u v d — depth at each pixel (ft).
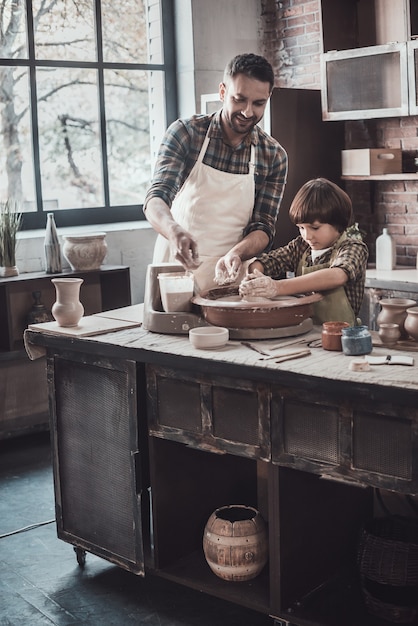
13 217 15.42
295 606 8.43
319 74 18.16
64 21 17.17
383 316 8.70
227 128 10.15
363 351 8.01
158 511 9.12
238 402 8.16
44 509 12.10
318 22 17.99
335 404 7.47
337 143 17.94
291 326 8.82
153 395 8.81
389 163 16.94
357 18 17.37
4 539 11.08
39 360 15.74
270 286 8.82
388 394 6.98
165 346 8.65
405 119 17.15
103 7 17.67
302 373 7.47
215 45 18.40
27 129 16.96
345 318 9.32
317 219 9.30
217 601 9.36
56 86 17.19
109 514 9.52
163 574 9.17
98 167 17.95
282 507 8.16
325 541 8.94
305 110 17.24
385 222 17.94
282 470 8.10
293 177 17.17
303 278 8.97
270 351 8.29
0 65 16.42
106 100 17.90
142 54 18.42
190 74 18.20
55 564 10.35
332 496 8.96
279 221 17.10
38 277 15.20
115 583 9.81
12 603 9.39
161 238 11.08
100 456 9.47
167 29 18.30
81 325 9.74
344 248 9.41
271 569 8.32
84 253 15.80
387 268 16.57
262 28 19.21
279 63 19.10
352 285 9.45
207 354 8.24
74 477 9.86
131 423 9.02
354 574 9.14
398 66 15.42
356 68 16.15
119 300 16.31
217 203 10.49
